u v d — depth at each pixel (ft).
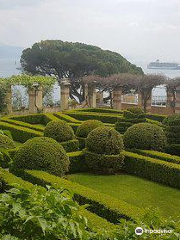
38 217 10.44
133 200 36.14
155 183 41.75
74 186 31.60
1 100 96.73
